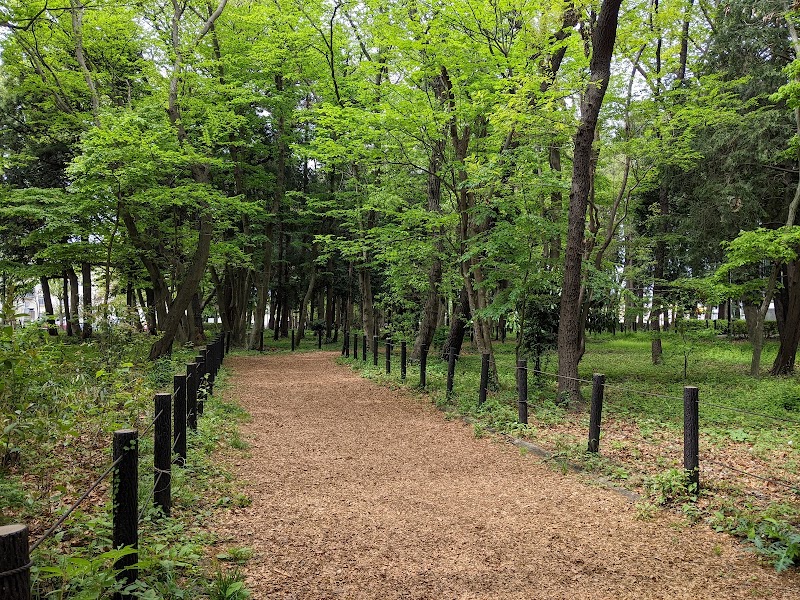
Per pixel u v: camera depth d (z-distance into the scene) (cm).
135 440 328
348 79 1745
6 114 2169
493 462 723
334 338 3422
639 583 398
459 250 1327
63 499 470
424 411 1071
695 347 1891
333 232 3159
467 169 1093
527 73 1059
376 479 648
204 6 1934
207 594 350
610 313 2188
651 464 677
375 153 1266
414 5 1161
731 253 1298
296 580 388
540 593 381
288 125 2519
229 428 847
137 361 1069
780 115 1427
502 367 1747
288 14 1755
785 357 1591
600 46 988
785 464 697
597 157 1350
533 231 1110
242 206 1617
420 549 450
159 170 1428
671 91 1316
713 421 962
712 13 1783
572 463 692
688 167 1528
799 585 396
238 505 534
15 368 450
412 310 2316
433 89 1359
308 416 1023
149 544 391
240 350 2623
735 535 480
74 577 308
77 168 1247
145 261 1695
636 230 2350
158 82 1683
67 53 1694
